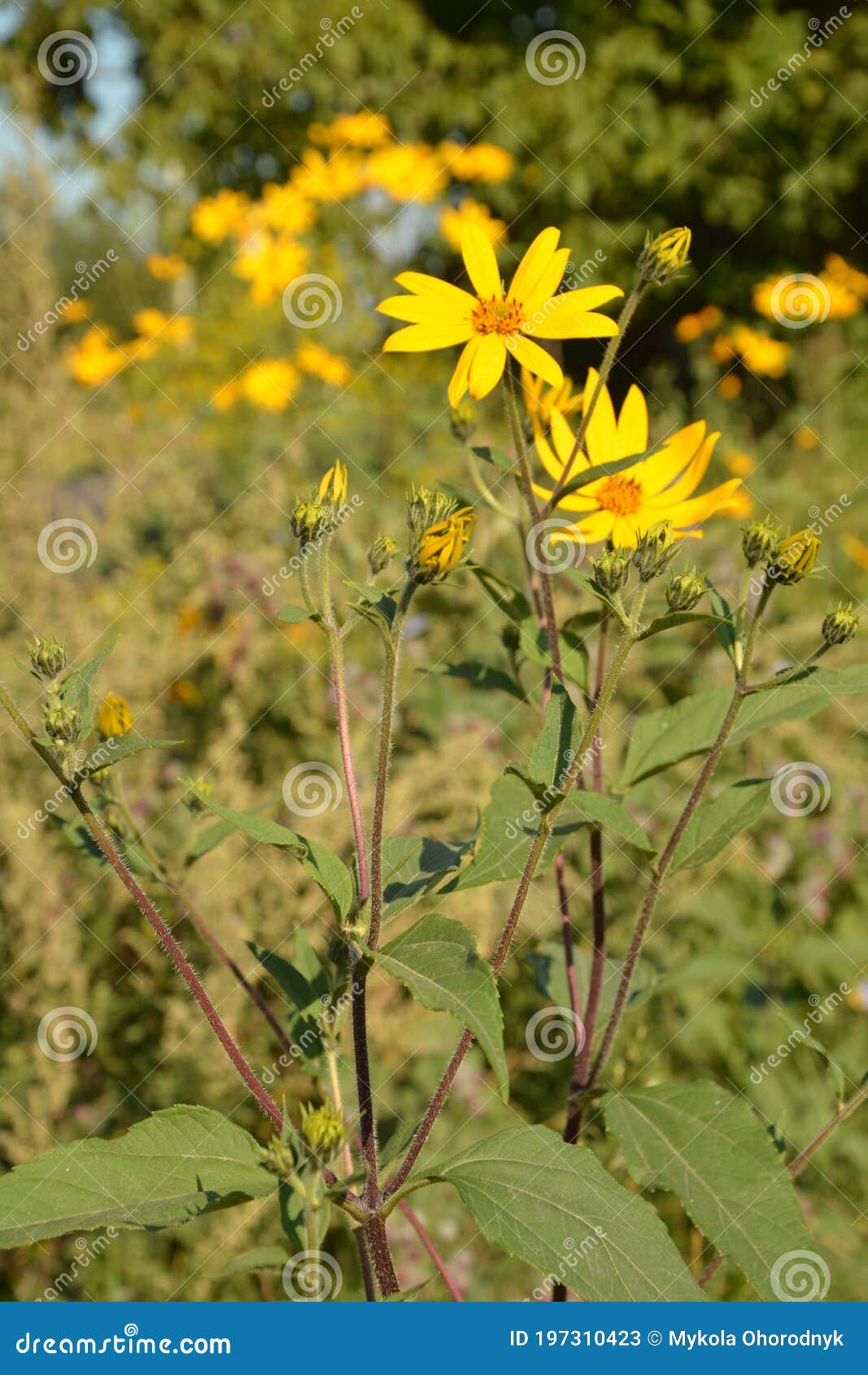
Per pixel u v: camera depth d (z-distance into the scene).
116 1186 0.59
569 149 3.23
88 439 1.84
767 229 3.42
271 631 1.29
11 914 0.96
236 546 1.40
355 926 0.60
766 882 1.12
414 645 1.27
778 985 1.06
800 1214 0.62
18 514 1.48
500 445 1.51
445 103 3.34
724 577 1.32
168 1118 0.60
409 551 0.60
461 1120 0.95
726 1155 0.63
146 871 0.73
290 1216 0.65
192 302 2.52
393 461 1.73
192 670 1.25
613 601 0.60
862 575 1.72
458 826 0.99
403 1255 0.89
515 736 1.22
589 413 0.68
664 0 3.29
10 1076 0.92
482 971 0.56
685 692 1.23
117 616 1.29
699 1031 0.99
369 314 2.39
